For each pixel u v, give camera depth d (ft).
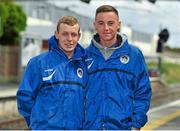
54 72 14.05
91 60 14.55
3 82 120.06
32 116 14.14
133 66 14.55
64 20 14.03
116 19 14.38
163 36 107.86
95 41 14.57
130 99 14.48
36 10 171.94
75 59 14.15
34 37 115.14
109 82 14.34
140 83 14.76
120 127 14.23
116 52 14.46
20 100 14.26
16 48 120.26
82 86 14.25
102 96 14.33
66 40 14.01
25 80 14.28
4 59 121.90
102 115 14.23
